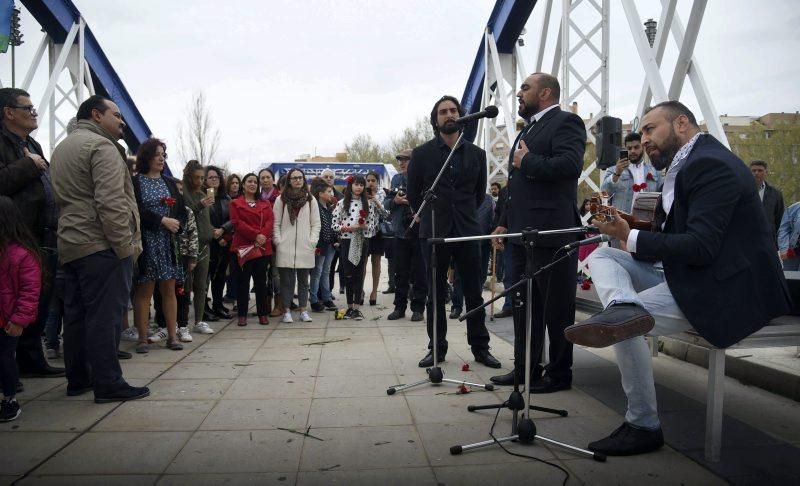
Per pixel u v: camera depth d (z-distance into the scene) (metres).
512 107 11.91
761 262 2.46
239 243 6.04
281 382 3.80
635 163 5.71
